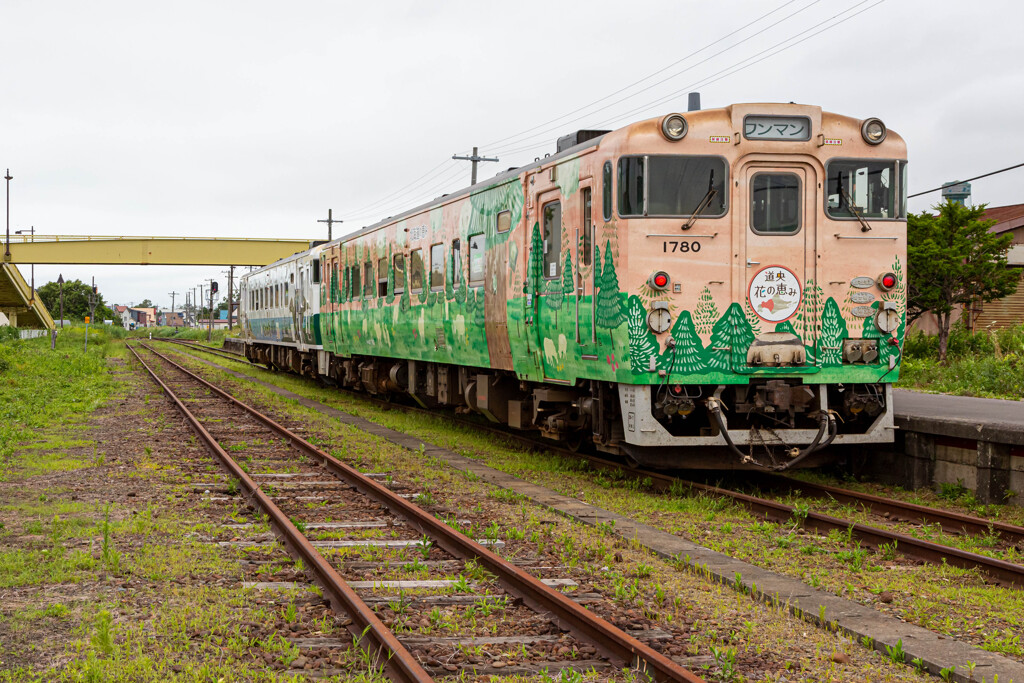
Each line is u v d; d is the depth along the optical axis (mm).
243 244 47562
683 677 4234
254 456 12141
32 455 11859
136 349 55438
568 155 10062
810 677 4582
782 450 9672
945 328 21469
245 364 37844
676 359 8930
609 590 6020
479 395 13633
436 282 14555
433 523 7469
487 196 12438
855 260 9281
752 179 9141
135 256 46719
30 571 6203
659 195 8945
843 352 9211
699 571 6387
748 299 9070
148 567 6387
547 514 8367
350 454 12359
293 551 6992
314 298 23266
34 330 54469
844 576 6371
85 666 4445
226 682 4430
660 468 10195
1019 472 8570
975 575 6309
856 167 9320
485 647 4980
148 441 13398
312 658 4820
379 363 19078
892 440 9406
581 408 10414
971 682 4387
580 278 9867
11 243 46156
